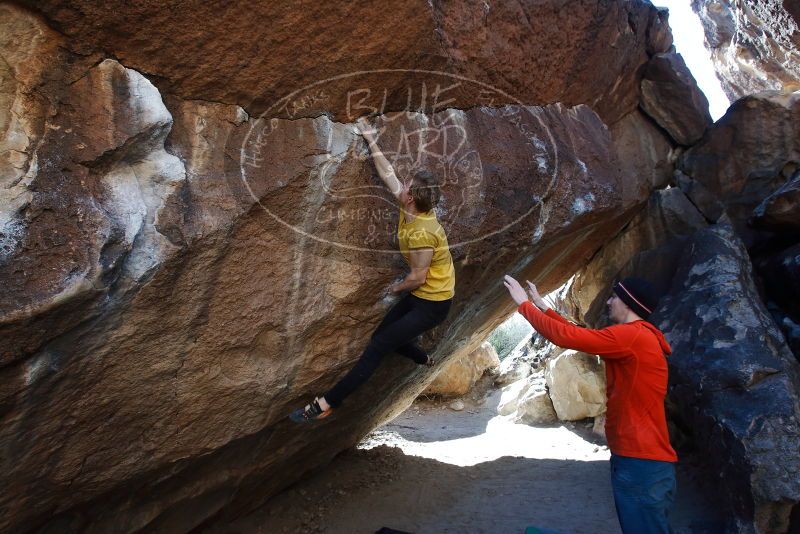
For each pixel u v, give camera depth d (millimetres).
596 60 4523
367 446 6551
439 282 2938
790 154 5488
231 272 2531
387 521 4500
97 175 2119
